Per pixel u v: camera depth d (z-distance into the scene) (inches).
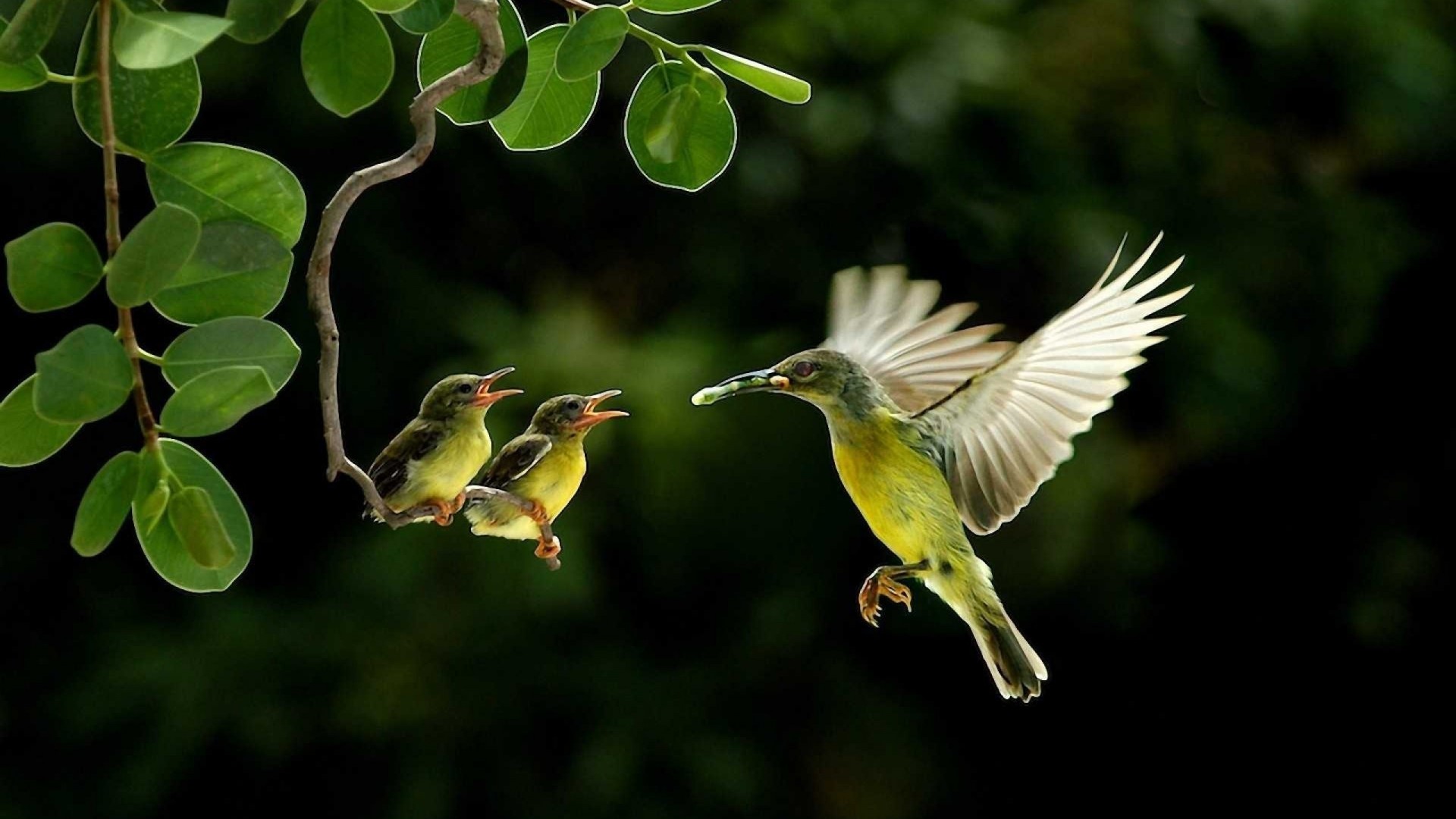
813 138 596.4
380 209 575.8
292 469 587.2
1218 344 641.0
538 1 527.2
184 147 140.9
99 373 131.8
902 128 609.9
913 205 616.1
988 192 618.8
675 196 601.3
